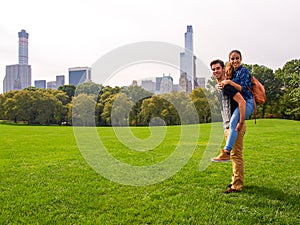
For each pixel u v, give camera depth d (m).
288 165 8.04
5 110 49.56
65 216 4.32
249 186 5.73
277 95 49.25
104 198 5.15
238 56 5.16
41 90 49.00
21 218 4.23
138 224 4.01
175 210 4.49
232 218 4.15
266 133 19.02
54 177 6.83
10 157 10.02
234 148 5.30
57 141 15.73
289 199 4.92
